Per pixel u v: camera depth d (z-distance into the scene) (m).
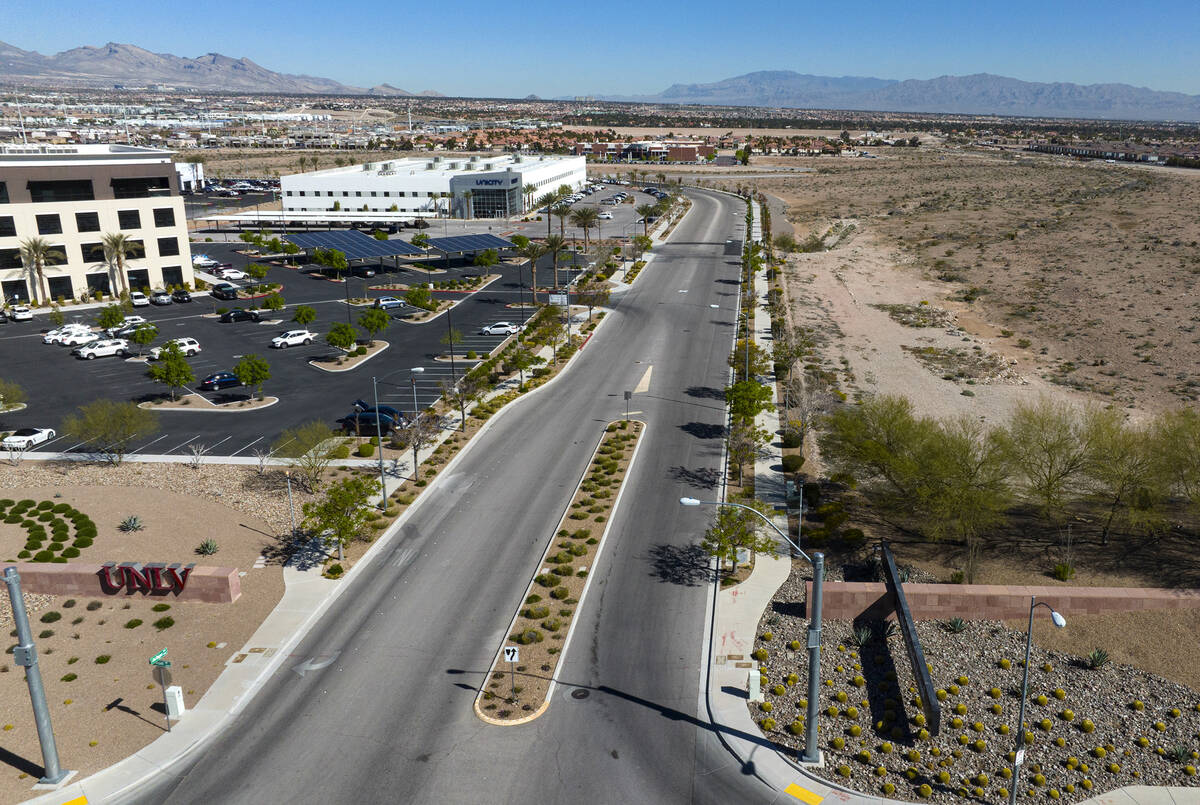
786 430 68.06
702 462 62.50
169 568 43.88
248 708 36.00
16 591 29.89
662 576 46.81
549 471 61.03
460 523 53.22
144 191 116.12
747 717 35.38
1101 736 34.00
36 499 55.53
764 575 46.69
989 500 47.12
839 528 51.84
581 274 131.00
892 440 53.41
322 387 78.75
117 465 61.28
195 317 106.25
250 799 30.78
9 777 31.77
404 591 45.50
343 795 30.97
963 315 107.88
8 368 84.56
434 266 138.25
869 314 108.62
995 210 183.62
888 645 40.38
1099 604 41.59
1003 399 75.38
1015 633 40.94
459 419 71.19
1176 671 37.56
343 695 36.88
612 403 75.75
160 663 34.09
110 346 88.75
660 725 34.91
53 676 38.03
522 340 93.06
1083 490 54.53
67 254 110.94
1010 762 32.66
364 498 49.38
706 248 155.00
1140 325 96.94
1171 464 46.88
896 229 172.00
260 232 167.75
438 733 34.34
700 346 93.94
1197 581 44.25
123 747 33.47
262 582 46.06
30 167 106.06
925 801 30.77
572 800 30.72
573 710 35.78
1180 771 32.03
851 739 34.16
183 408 73.25
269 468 60.91
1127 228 150.75
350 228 174.00
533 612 42.84
